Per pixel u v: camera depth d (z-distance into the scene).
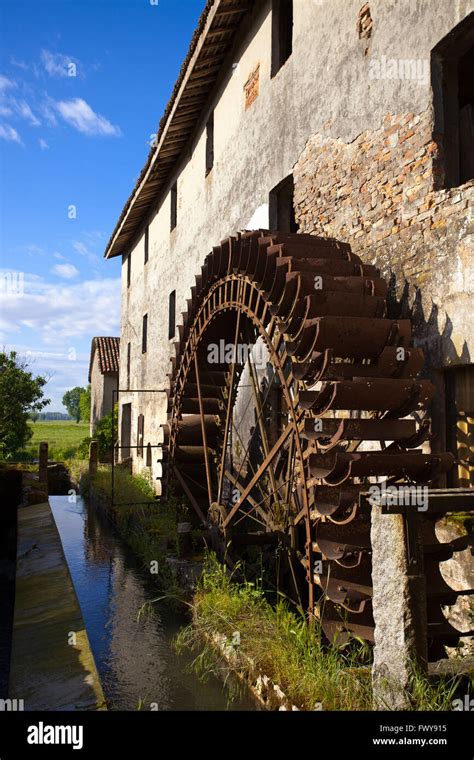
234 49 8.98
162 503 9.23
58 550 8.77
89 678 4.26
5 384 18.52
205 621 5.00
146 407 14.80
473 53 5.80
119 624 5.79
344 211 5.79
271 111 7.55
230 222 8.96
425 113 4.69
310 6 6.62
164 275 13.36
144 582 7.36
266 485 6.50
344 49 5.88
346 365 4.49
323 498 4.36
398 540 2.87
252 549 6.69
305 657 3.75
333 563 4.34
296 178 6.78
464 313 4.18
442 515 3.03
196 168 10.94
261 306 5.56
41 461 15.61
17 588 7.30
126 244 18.80
